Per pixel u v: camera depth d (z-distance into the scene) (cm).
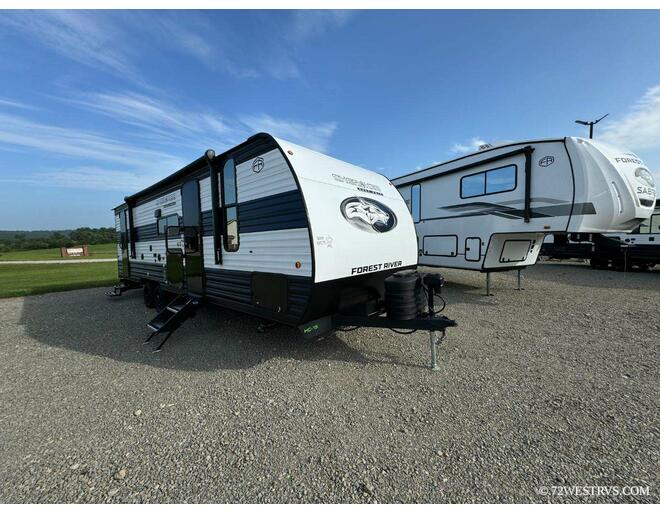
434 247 805
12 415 277
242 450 225
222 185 438
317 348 411
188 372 353
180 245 549
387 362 364
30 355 420
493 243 667
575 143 539
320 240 325
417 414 261
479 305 616
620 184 521
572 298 665
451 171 738
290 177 337
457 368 343
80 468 211
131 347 439
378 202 433
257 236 383
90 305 747
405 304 349
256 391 306
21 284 1192
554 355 371
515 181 612
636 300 636
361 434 238
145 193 681
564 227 552
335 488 191
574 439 225
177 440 237
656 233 1057
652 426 237
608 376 315
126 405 288
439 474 198
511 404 271
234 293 427
